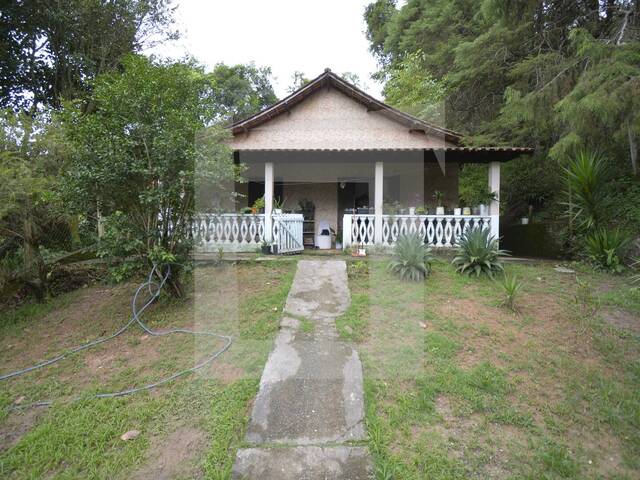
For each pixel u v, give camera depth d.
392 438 2.25
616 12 7.18
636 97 5.01
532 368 3.04
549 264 6.39
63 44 9.97
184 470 2.04
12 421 2.58
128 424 2.44
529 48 8.98
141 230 4.16
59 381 3.05
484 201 7.19
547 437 2.32
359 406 2.51
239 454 2.12
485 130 10.15
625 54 5.35
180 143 3.87
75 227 6.04
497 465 2.08
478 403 2.59
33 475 2.05
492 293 4.69
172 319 4.05
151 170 3.83
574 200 6.78
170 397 2.69
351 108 7.97
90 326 4.15
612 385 2.84
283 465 2.04
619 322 3.87
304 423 2.36
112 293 5.20
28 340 3.99
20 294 5.32
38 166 4.51
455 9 11.82
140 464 2.09
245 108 14.92
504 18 8.09
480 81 10.31
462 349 3.32
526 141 9.20
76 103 6.11
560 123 6.77
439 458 2.10
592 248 5.90
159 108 4.13
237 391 2.69
